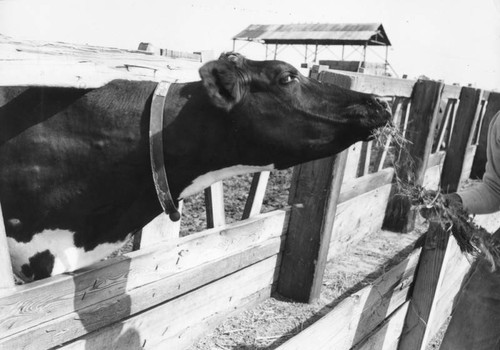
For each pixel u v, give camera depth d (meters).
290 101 2.61
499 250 2.65
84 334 2.40
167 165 2.54
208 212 3.38
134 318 2.74
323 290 4.32
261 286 3.91
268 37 33.66
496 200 2.73
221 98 2.40
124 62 2.79
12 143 2.38
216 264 3.29
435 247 3.36
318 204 3.86
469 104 6.04
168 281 2.91
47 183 2.43
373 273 4.79
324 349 2.52
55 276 2.24
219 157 2.62
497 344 2.70
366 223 5.68
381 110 2.77
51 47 2.50
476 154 9.87
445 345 2.84
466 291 2.78
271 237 3.86
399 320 3.43
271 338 3.47
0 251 1.84
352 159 5.05
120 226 2.63
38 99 2.41
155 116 2.45
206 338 3.39
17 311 2.00
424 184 7.48
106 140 2.44
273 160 2.76
